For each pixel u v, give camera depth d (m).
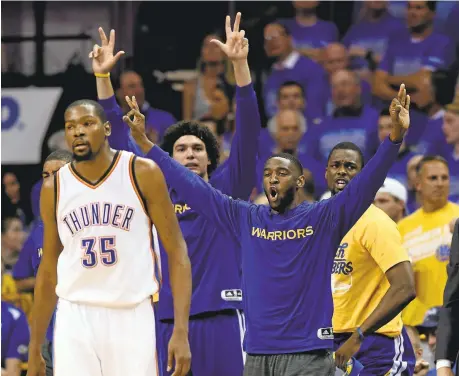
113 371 16.28
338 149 20.23
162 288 20.64
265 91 37.44
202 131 22.12
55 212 16.41
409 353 21.77
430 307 26.39
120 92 37.81
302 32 37.78
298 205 18.44
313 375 17.59
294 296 17.81
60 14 38.50
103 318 16.22
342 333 20.17
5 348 28.27
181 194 18.70
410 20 36.88
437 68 36.19
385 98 36.50
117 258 16.19
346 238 20.00
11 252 36.75
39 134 38.31
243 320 21.42
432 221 26.88
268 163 18.27
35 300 17.03
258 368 18.02
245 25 38.16
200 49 38.34
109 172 16.27
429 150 35.16
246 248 18.36
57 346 16.27
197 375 20.86
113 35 20.30
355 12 37.72
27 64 38.59
